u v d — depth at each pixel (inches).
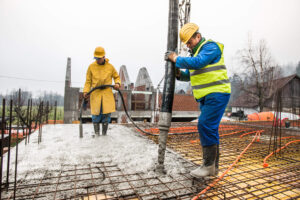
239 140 157.5
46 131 157.9
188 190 62.8
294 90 940.6
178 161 90.6
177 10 79.4
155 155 97.4
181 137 157.6
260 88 928.9
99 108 131.6
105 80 131.9
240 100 1138.0
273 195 63.3
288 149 129.3
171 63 77.9
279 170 86.6
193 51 79.1
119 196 58.0
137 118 388.5
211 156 69.7
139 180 68.2
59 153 94.1
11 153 93.0
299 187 69.1
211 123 70.2
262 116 483.8
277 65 962.1
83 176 69.9
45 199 54.4
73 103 326.3
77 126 188.4
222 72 72.1
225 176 77.1
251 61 978.7
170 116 76.4
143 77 518.6
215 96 69.7
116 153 98.0
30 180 65.2
